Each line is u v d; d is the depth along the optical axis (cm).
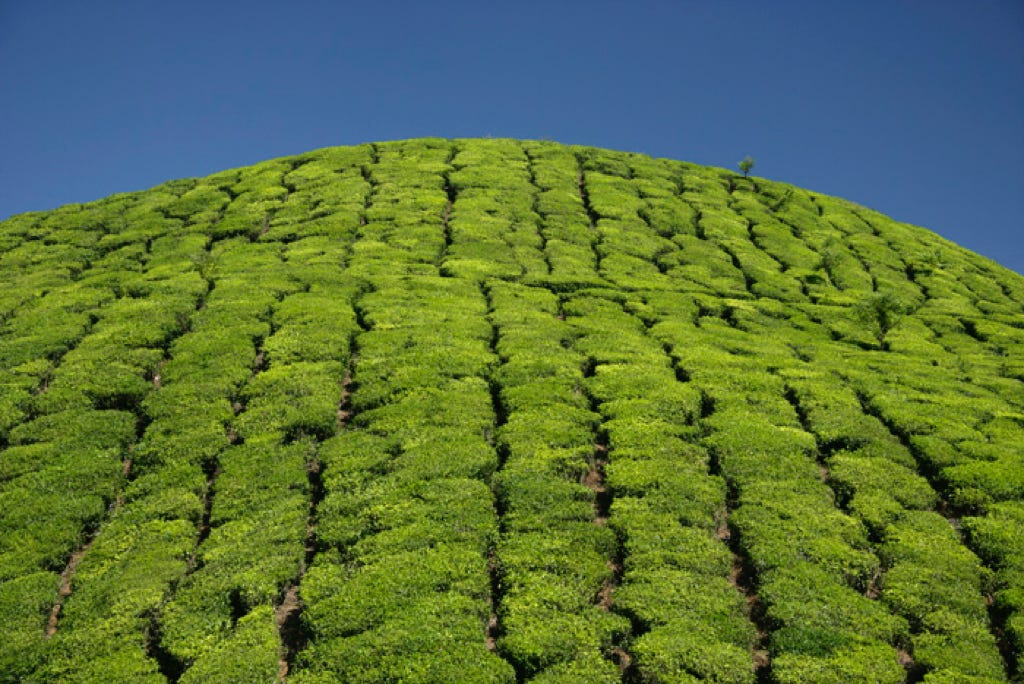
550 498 2284
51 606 1980
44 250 4828
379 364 3130
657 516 2222
